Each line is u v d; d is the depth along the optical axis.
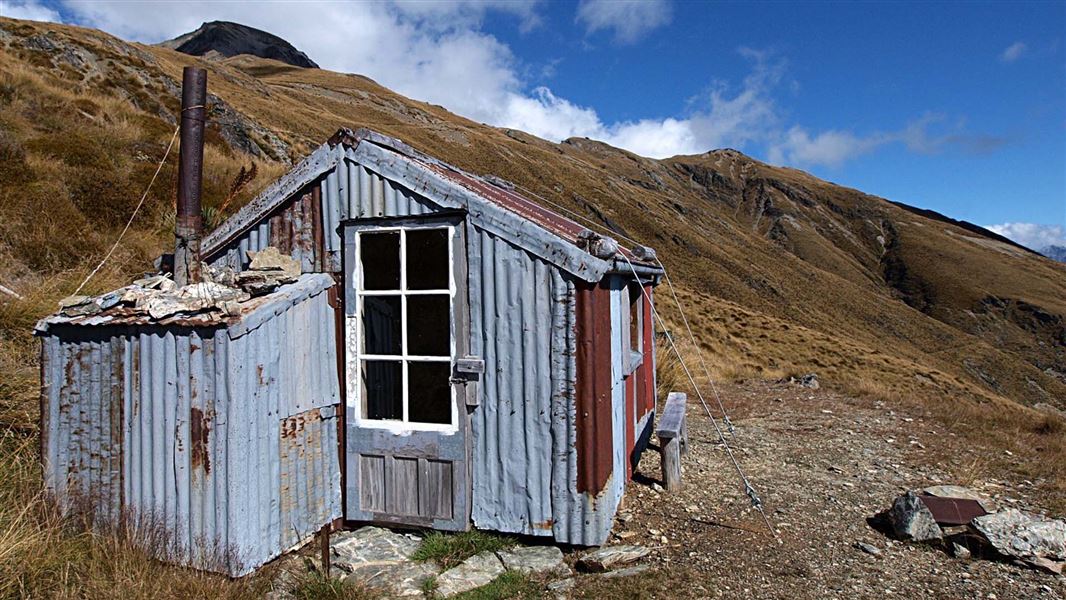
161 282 4.43
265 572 3.80
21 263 7.98
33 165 10.73
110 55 21.83
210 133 17.78
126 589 3.31
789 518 5.12
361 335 4.66
